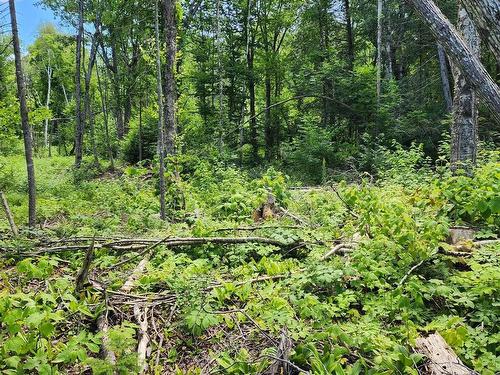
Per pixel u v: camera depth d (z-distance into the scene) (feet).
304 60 79.56
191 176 41.75
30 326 10.44
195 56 78.13
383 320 12.48
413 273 14.64
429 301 13.43
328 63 66.80
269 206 25.31
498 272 12.87
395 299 12.67
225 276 16.39
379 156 49.93
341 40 84.69
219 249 19.06
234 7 79.15
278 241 18.39
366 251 15.02
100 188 43.78
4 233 23.25
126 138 83.82
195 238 19.02
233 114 78.74
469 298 12.76
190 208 30.50
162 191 27.96
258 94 98.17
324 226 19.95
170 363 11.43
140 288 15.20
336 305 13.23
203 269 15.98
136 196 34.58
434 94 67.72
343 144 60.80
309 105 71.61
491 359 10.16
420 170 35.78
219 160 51.80
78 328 12.44
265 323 11.71
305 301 12.26
